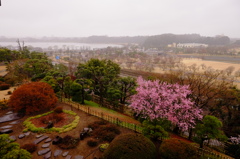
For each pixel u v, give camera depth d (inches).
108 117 493.7
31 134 382.6
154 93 548.1
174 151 301.1
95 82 925.2
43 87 532.1
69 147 340.2
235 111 852.6
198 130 432.8
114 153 284.4
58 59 3772.1
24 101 471.5
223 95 833.5
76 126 430.6
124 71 2472.9
